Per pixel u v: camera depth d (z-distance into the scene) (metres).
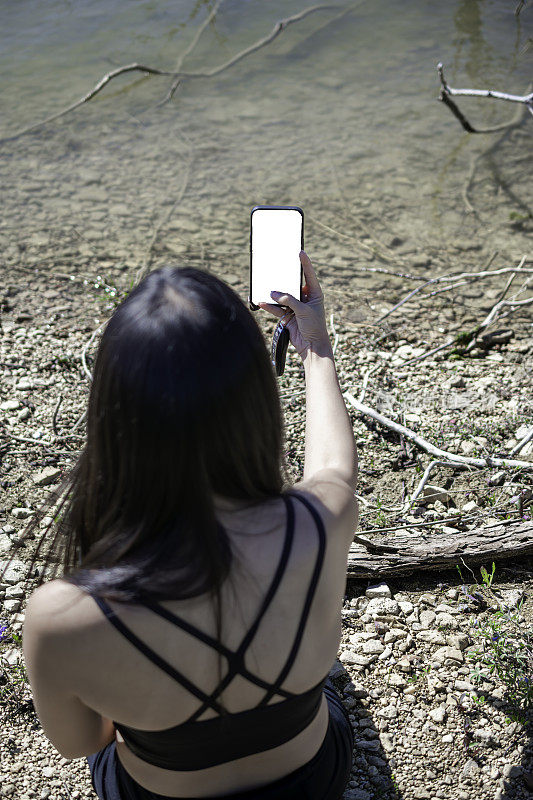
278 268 2.10
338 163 6.63
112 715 1.30
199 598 1.23
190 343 1.18
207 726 1.32
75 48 8.98
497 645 2.47
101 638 1.21
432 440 3.51
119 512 1.28
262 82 8.23
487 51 8.78
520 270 4.68
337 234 5.67
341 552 1.38
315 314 1.81
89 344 4.20
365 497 3.23
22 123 7.38
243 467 1.27
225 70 8.51
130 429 1.19
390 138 7.04
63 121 7.44
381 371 4.08
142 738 1.38
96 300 4.80
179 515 1.24
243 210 5.96
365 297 4.93
